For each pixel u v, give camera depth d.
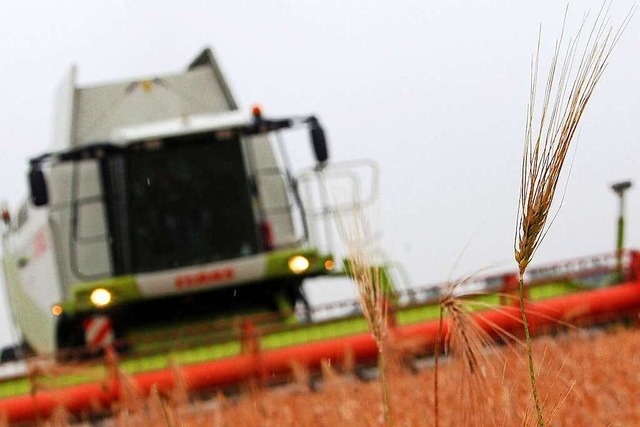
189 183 13.14
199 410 7.40
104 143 12.88
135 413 5.59
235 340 10.92
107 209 13.16
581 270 11.26
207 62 14.95
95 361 10.22
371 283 3.23
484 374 3.13
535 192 2.87
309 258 12.90
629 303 11.11
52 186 13.58
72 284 13.48
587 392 5.85
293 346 10.65
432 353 10.15
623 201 12.43
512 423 3.21
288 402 7.54
